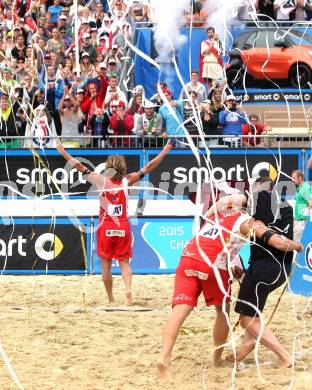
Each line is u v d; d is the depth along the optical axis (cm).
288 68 2017
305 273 1298
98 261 1552
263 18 2022
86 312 1105
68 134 1689
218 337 800
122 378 762
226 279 773
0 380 746
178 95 1952
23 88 1648
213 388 723
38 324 1021
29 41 1869
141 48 1942
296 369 791
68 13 1930
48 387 723
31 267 1552
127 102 1786
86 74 1741
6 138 1584
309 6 2042
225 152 1548
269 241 768
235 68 1991
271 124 1997
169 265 1555
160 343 916
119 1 1872
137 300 1252
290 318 1068
